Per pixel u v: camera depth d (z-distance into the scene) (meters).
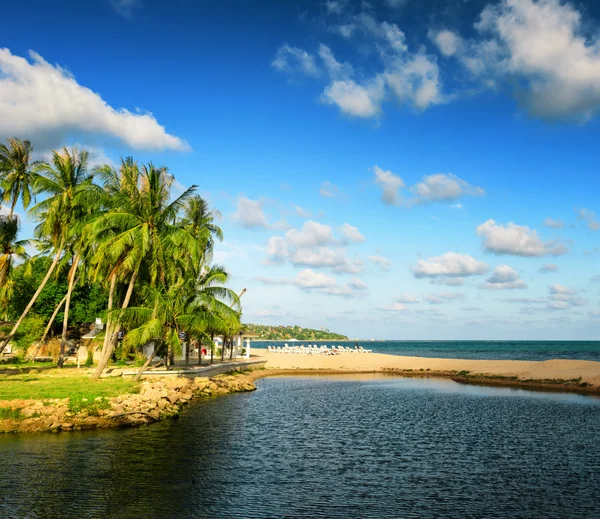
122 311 32.81
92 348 49.44
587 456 20.55
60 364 42.81
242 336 76.19
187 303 35.59
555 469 18.53
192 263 40.91
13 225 38.97
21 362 48.22
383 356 89.31
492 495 15.53
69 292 43.50
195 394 38.00
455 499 15.12
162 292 35.84
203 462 18.86
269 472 17.77
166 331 34.28
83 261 46.28
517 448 22.00
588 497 15.37
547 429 26.45
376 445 22.50
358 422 28.70
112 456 19.09
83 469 17.34
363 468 18.52
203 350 64.88
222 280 41.06
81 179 40.53
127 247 33.84
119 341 50.25
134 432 23.50
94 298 54.34
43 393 26.52
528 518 13.66
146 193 34.25
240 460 19.36
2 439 21.00
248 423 27.61
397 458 20.11
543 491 15.94
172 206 35.47
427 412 32.72
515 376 53.09
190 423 26.80
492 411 33.06
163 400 29.91
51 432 22.61
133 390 30.05
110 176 36.81
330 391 46.16
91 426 23.92
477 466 18.94
